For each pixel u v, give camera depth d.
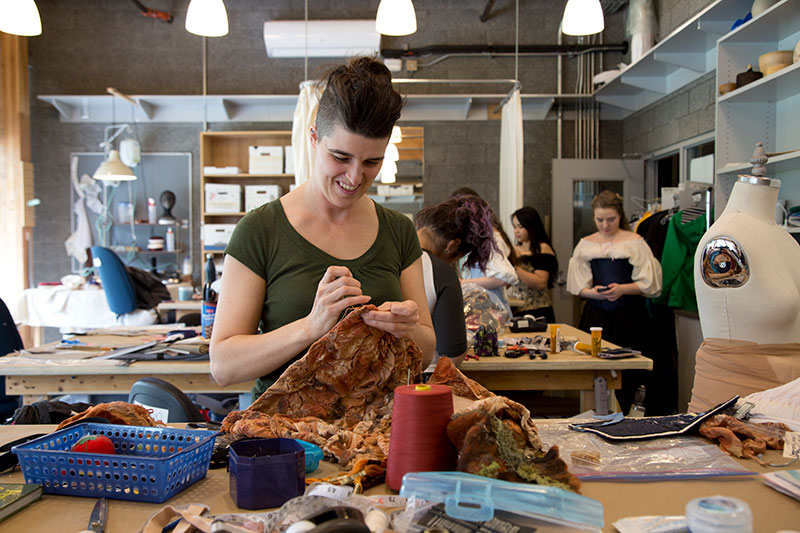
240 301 1.31
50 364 2.54
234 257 1.32
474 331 2.91
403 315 1.15
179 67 6.64
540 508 0.79
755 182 1.79
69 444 1.12
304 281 1.31
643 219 4.80
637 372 4.30
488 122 6.68
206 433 1.10
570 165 6.07
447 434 0.95
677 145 5.39
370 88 1.14
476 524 0.82
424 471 0.93
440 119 6.67
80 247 6.49
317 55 6.46
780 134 3.53
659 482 1.04
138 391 1.90
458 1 6.64
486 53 6.57
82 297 5.27
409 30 3.87
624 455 1.15
